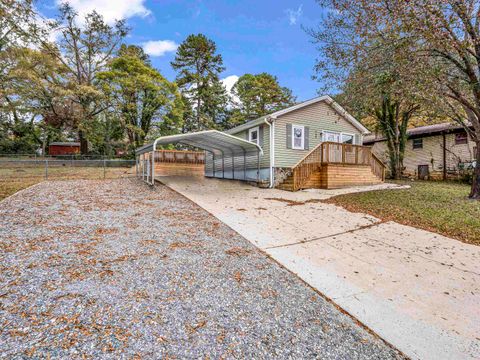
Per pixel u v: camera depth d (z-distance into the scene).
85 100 20.84
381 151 20.14
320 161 11.94
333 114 14.25
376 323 2.61
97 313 2.43
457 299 3.12
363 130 15.37
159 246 4.27
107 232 4.81
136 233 4.86
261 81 32.12
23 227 4.80
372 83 7.68
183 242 4.54
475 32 6.31
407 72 6.52
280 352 2.11
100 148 24.19
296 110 13.06
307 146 13.38
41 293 2.70
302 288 3.25
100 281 3.03
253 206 7.93
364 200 8.85
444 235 5.51
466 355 2.20
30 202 6.74
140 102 21.91
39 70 18.70
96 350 1.98
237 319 2.51
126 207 6.89
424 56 6.44
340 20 8.15
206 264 3.71
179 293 2.90
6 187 8.88
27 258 3.51
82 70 22.31
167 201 7.96
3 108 18.45
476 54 6.79
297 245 4.81
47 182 10.67
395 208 7.66
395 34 6.61
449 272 3.83
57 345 2.00
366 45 7.67
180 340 2.16
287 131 12.80
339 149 12.30
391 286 3.39
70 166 17.98
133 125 21.77
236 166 14.75
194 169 20.62
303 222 6.36
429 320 2.69
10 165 15.50
